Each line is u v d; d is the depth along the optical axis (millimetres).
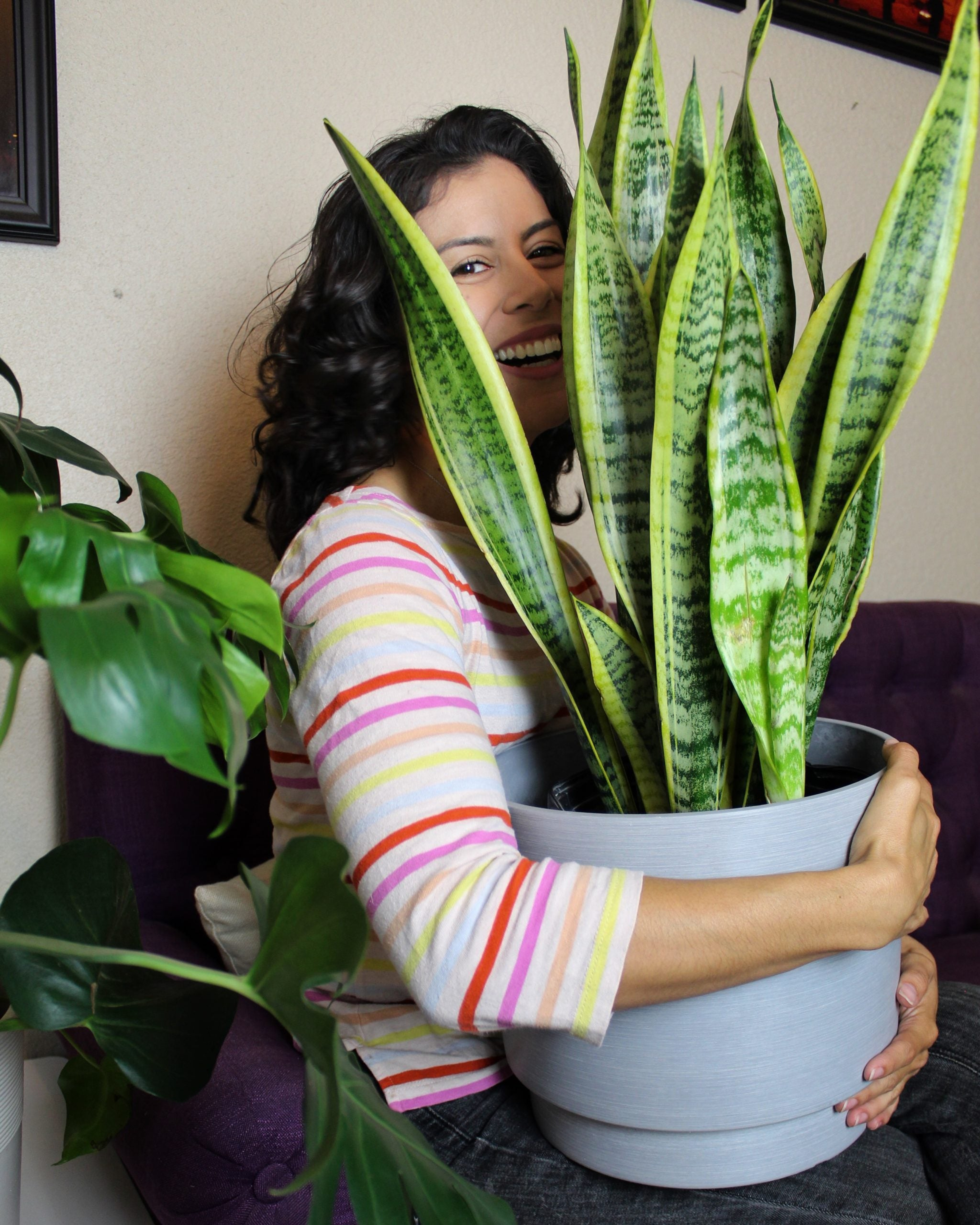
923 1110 718
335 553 652
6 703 349
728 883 533
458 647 661
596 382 584
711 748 601
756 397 512
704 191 497
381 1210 395
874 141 1540
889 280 521
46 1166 846
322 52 1113
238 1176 608
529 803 748
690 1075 551
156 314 1049
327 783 597
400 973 554
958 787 1289
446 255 758
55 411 1010
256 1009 824
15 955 455
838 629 636
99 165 1004
